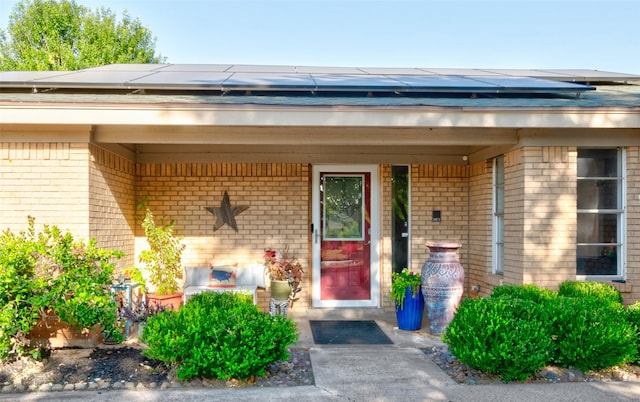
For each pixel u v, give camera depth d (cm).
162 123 721
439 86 832
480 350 571
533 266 796
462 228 1001
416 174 994
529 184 798
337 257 1009
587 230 836
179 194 959
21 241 645
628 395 538
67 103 705
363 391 553
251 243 963
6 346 588
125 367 619
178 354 562
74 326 725
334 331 844
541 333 573
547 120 743
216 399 527
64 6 2617
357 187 1016
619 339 581
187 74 973
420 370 625
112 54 2562
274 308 888
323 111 729
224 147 962
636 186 812
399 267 999
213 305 653
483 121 741
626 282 807
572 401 523
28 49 2512
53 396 535
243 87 818
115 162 856
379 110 730
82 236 748
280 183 969
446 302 805
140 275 847
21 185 751
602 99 828
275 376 598
